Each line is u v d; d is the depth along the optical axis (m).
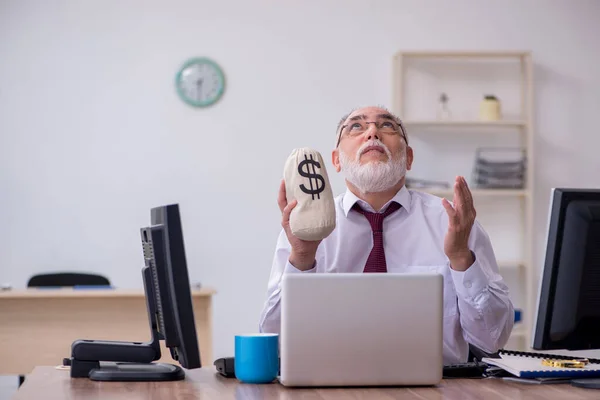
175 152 5.03
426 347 1.62
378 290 1.61
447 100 5.14
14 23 4.95
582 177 5.20
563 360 1.86
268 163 5.06
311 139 5.07
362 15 5.11
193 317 1.77
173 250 1.75
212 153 5.04
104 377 1.74
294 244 1.80
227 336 5.04
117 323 3.73
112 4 5.00
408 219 2.33
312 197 1.71
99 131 4.99
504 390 1.59
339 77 5.10
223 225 5.04
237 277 5.04
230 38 5.05
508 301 2.04
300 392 1.57
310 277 1.60
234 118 5.05
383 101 5.12
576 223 1.66
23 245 4.93
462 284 1.96
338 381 1.61
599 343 1.69
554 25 5.19
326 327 1.61
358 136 2.25
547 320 1.68
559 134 5.19
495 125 5.07
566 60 5.20
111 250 4.98
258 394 1.55
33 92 4.96
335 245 2.32
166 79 5.02
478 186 5.00
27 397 1.53
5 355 3.68
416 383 1.62
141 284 4.98
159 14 5.03
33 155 4.95
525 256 5.04
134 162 5.00
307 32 5.09
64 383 1.71
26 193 4.94
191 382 1.72
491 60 5.17
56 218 4.95
